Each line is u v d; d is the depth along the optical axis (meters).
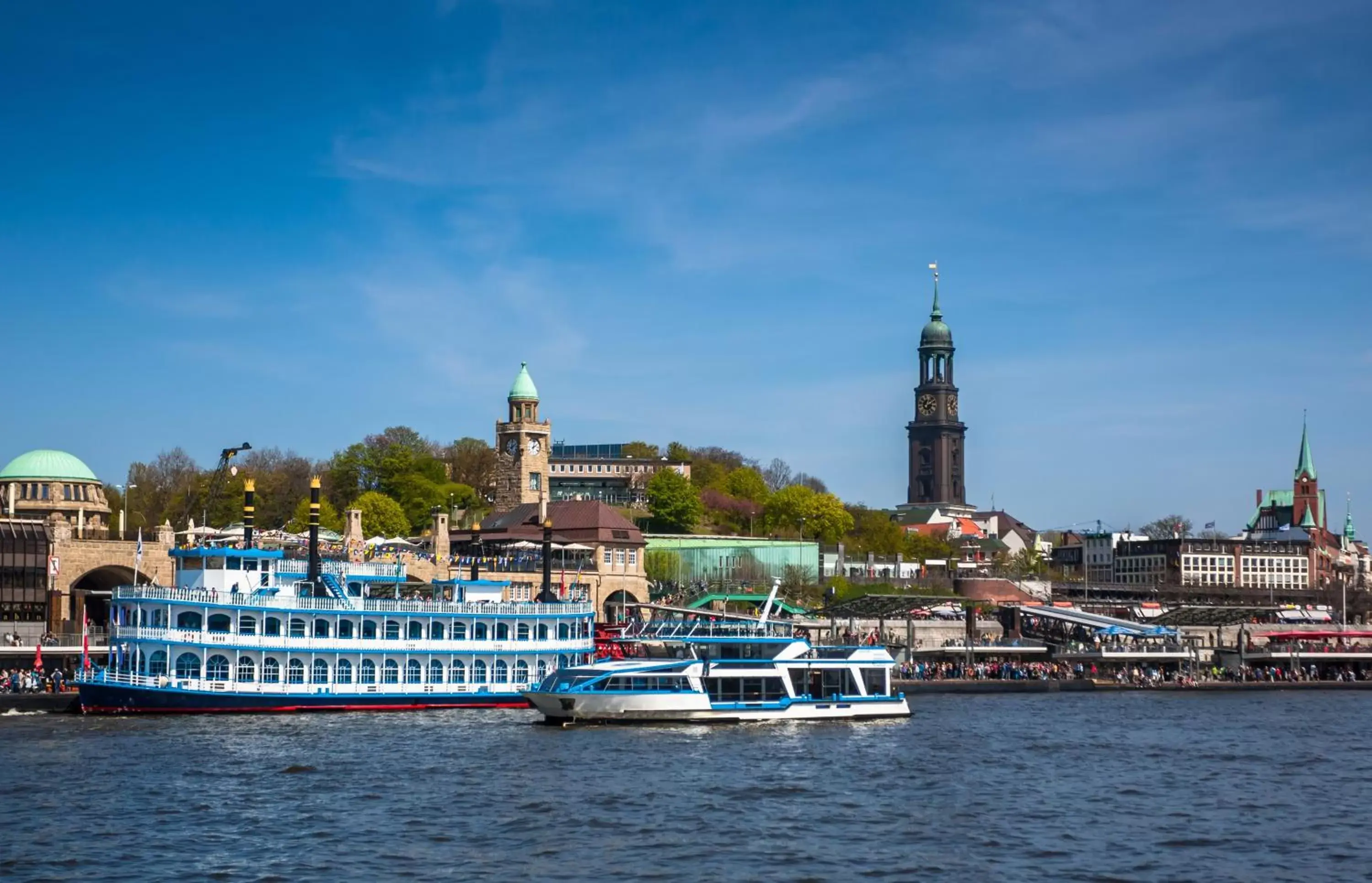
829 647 132.75
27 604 168.12
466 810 84.81
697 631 142.25
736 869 72.44
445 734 116.19
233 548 137.25
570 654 143.12
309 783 92.88
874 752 111.00
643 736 116.62
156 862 72.44
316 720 124.75
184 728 117.94
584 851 75.38
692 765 101.88
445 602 137.25
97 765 98.75
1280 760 113.12
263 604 128.50
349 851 74.94
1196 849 78.88
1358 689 197.50
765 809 86.81
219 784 92.19
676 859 74.19
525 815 83.69
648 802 87.88
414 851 74.94
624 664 125.50
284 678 129.50
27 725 119.06
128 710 125.06
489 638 139.12
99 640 156.75
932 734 123.31
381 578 137.50
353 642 131.75
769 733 119.75
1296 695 185.38
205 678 126.50
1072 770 105.19
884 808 88.25
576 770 98.94
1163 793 96.00
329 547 187.00
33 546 168.88
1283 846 79.81
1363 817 88.62
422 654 135.12
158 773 95.81
